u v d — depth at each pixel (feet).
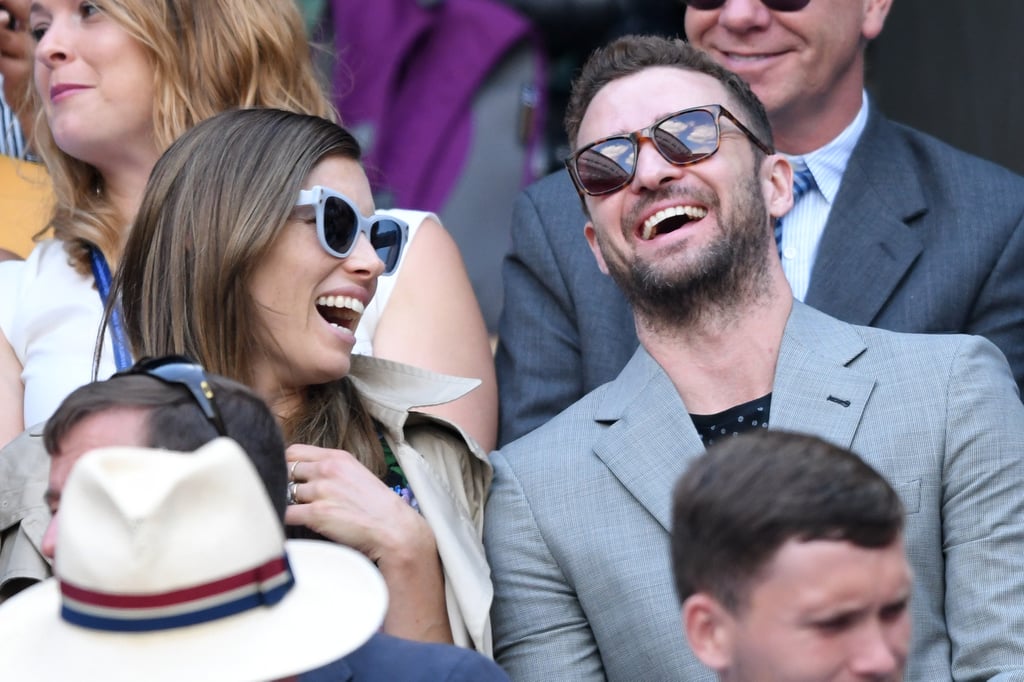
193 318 37.19
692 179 40.34
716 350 40.37
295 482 37.22
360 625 24.49
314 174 38.42
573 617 39.19
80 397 26.71
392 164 60.29
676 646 37.40
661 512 38.73
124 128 45.14
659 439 39.73
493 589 39.45
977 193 47.60
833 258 47.42
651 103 41.19
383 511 36.94
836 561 25.18
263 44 46.52
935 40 68.13
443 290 46.57
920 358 39.32
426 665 30.07
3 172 51.44
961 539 37.45
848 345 40.01
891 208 47.83
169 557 23.47
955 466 37.88
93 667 23.32
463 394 40.04
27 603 25.55
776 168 42.37
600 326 47.37
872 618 25.32
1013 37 63.87
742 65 48.98
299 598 24.81
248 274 37.29
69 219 45.24
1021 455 38.01
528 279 49.90
